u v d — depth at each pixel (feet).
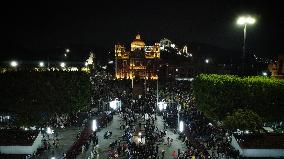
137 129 261.03
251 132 197.88
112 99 354.74
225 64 539.29
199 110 253.24
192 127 235.20
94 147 208.23
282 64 294.25
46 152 199.31
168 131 252.83
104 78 566.36
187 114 282.15
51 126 256.32
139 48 644.69
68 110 245.04
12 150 188.34
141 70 638.12
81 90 255.70
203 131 224.94
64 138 230.07
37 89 240.73
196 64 584.81
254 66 392.06
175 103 326.44
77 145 212.43
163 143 220.64
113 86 476.13
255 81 218.18
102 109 328.49
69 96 245.24
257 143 181.57
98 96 373.81
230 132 207.92
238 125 190.60
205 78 243.60
